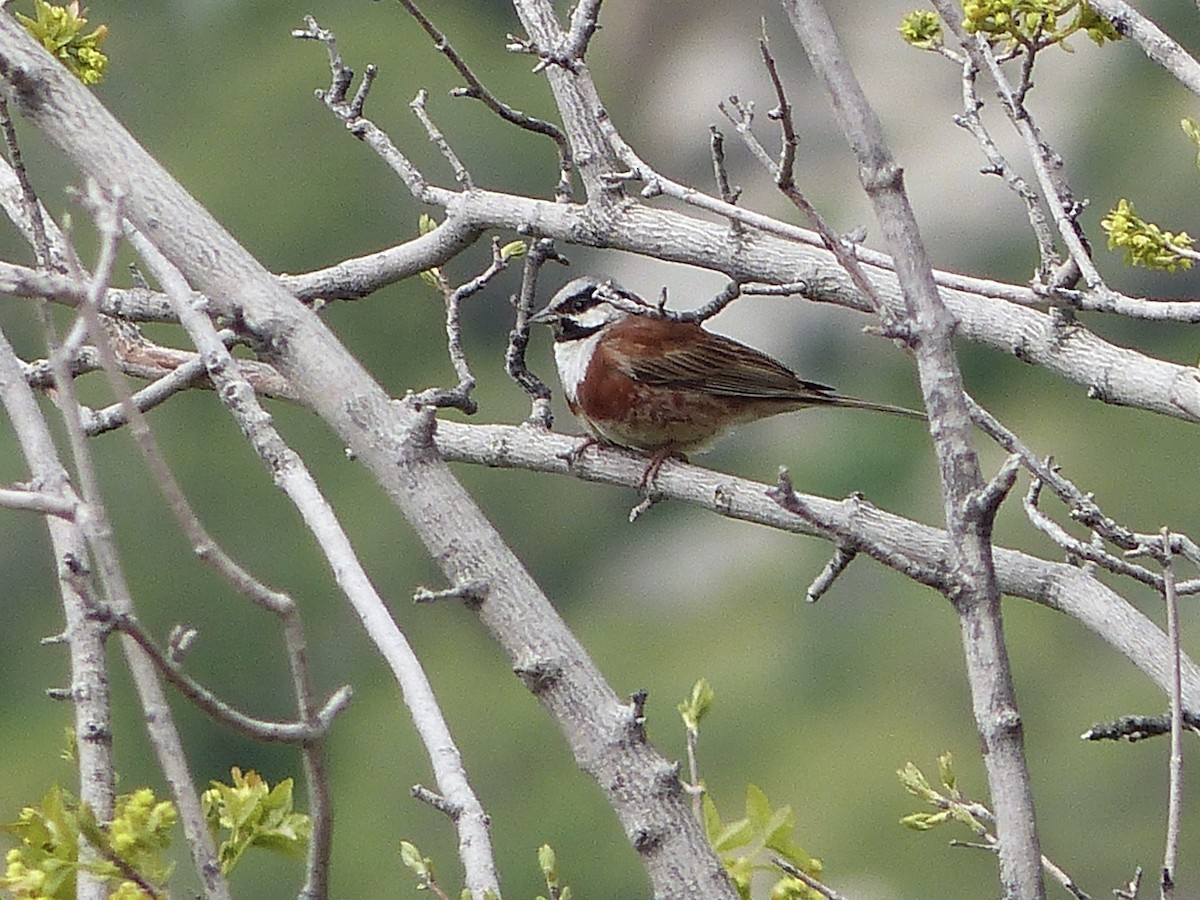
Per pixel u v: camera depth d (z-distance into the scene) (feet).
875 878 52.19
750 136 14.26
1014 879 11.34
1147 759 51.62
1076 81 64.34
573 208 20.66
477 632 64.69
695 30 70.95
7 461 61.00
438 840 58.13
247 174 75.41
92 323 11.15
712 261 19.75
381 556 65.77
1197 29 56.65
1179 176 60.44
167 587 64.34
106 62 20.15
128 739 56.34
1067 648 55.42
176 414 67.05
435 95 74.64
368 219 74.84
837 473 62.34
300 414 67.05
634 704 12.77
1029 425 61.57
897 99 66.85
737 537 66.80
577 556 67.41
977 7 17.87
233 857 13.48
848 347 65.05
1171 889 12.09
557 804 58.85
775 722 60.54
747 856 16.58
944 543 18.86
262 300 13.39
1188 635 49.24
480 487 67.21
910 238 12.15
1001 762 11.53
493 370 67.10
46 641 13.50
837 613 62.28
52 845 12.50
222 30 79.20
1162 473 59.00
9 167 18.75
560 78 20.79
